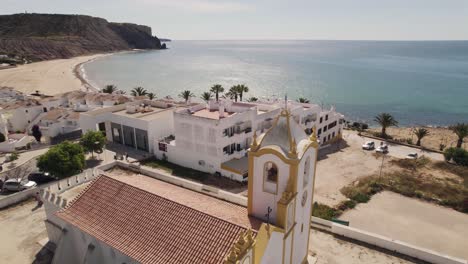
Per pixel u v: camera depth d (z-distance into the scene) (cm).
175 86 17425
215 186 5272
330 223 3356
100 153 6350
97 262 2617
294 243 2555
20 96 10481
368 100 14500
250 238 1917
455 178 5756
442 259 2820
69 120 7900
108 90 12138
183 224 2362
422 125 10975
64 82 17338
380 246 3112
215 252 2119
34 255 3156
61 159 4675
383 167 6297
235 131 5869
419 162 6506
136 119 6606
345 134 8756
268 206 2403
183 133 5953
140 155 6506
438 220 4434
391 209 4700
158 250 2267
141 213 2553
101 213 2675
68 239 2872
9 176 5228
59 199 3097
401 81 19388
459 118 11844
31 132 7962
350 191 5172
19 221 3681
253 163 2377
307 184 2561
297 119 6712
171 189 2931
